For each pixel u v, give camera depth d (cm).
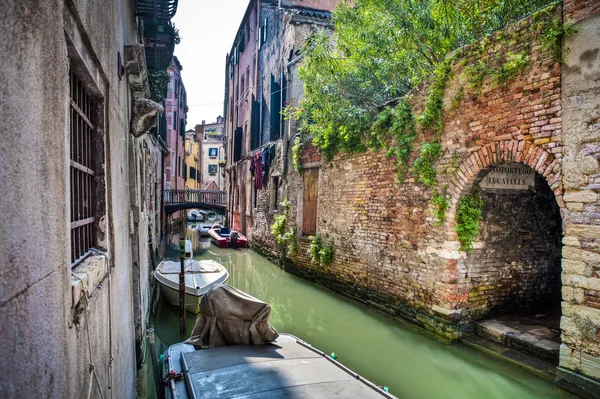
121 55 408
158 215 1578
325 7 1500
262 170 1530
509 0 629
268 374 335
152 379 547
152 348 380
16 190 111
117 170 352
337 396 303
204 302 431
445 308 624
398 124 720
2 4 105
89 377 209
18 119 114
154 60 849
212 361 361
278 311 860
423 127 673
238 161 2122
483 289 644
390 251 761
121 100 404
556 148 471
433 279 652
